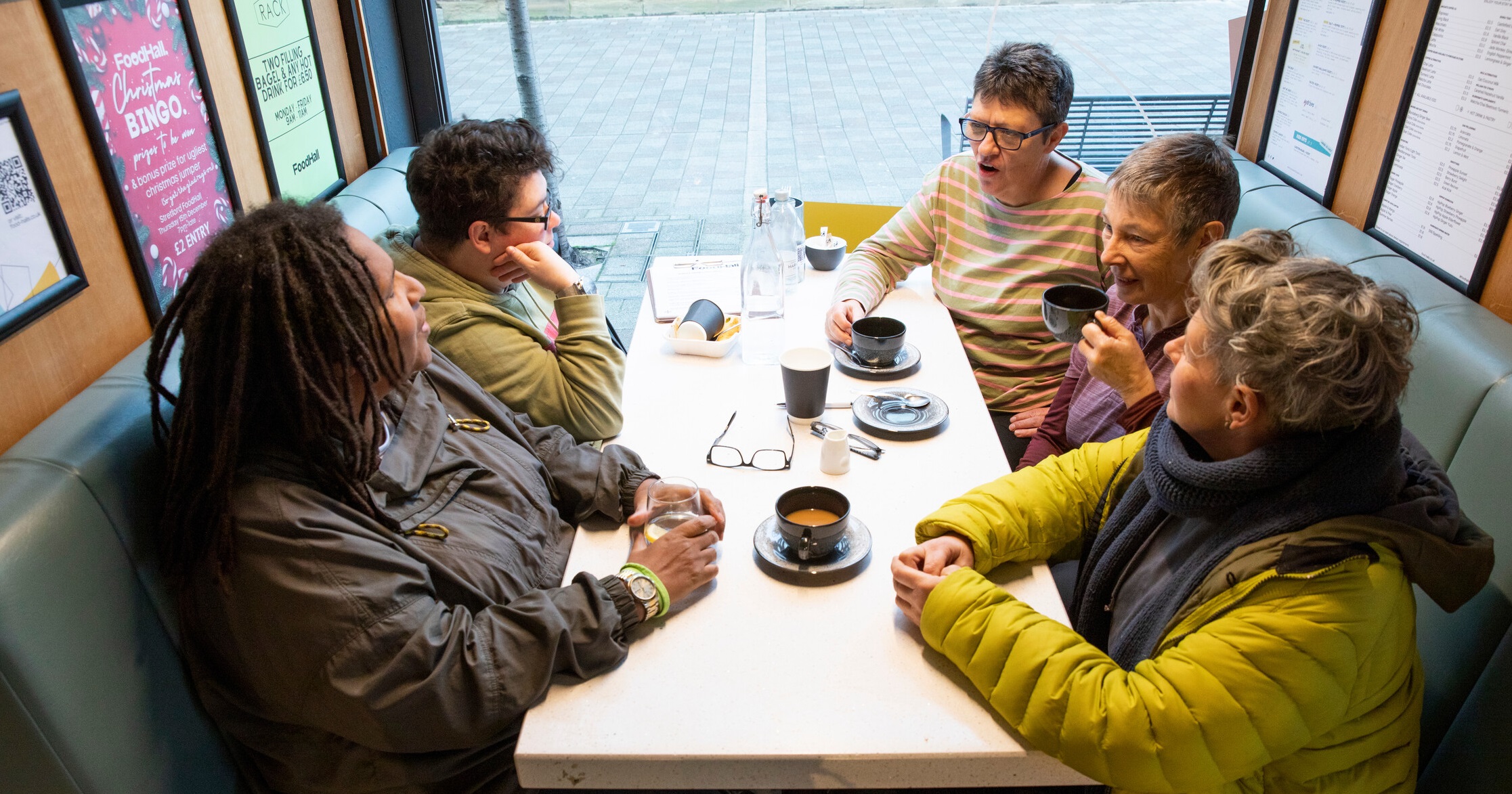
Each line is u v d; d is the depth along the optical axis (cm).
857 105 313
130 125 143
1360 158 194
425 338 119
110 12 139
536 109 286
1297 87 221
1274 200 216
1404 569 94
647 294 203
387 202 228
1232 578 96
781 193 211
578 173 308
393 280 112
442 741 102
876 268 204
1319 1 210
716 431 154
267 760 120
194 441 100
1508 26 147
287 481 102
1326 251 187
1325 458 93
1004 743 97
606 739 97
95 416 114
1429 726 135
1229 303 94
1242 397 95
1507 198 147
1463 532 97
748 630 112
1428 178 169
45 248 121
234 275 98
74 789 97
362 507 109
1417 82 172
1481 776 120
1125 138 283
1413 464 103
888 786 98
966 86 312
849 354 176
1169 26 299
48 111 124
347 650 97
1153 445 109
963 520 121
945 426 153
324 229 105
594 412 155
